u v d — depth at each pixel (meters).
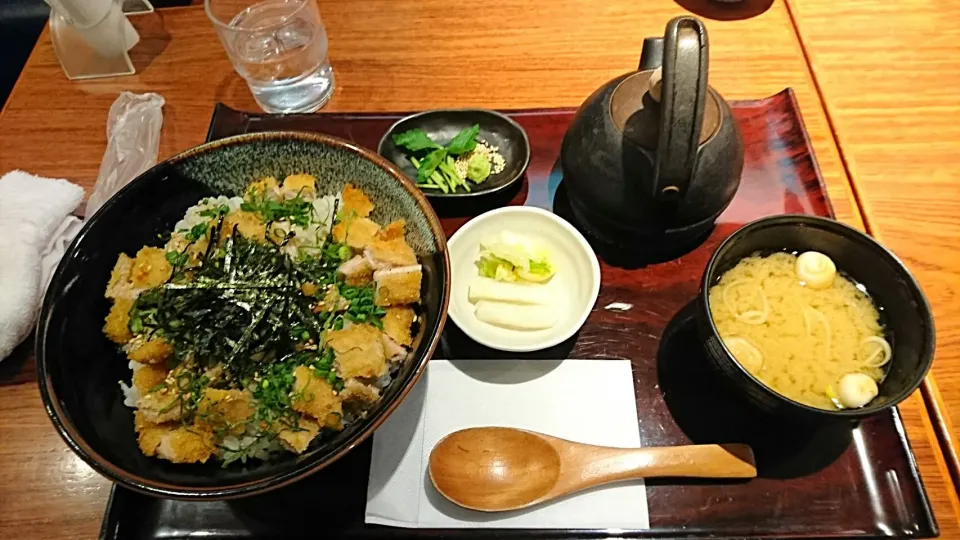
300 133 0.35
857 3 0.50
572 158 0.36
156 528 0.30
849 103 0.45
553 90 0.46
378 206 0.35
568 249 0.38
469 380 0.34
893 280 0.31
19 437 0.33
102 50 0.47
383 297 0.32
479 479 0.30
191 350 0.31
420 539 0.30
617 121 0.34
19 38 0.64
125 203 0.33
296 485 0.31
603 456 0.31
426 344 0.28
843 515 0.30
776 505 0.30
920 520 0.30
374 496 0.30
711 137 0.33
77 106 0.47
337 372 0.29
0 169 0.44
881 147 0.43
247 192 0.35
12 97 0.47
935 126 0.43
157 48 0.50
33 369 0.35
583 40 0.49
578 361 0.34
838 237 0.33
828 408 0.30
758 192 0.41
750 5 0.50
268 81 0.45
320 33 0.45
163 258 0.33
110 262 0.33
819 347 0.32
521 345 0.34
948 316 0.36
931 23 0.49
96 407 0.29
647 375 0.34
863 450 0.31
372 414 0.26
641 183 0.33
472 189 0.42
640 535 0.29
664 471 0.30
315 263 0.33
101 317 0.32
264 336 0.31
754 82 0.46
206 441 0.29
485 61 0.48
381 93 0.47
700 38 0.28
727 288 0.34
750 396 0.29
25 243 0.37
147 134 0.44
